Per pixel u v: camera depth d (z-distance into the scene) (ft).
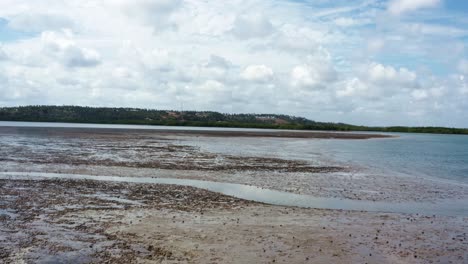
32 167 84.02
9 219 42.24
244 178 77.20
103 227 40.24
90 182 66.80
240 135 293.02
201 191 61.57
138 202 52.42
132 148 140.36
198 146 162.09
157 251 33.65
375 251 35.32
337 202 57.21
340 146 191.11
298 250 34.86
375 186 71.26
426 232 41.65
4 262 30.35
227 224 42.45
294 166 98.22
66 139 181.27
